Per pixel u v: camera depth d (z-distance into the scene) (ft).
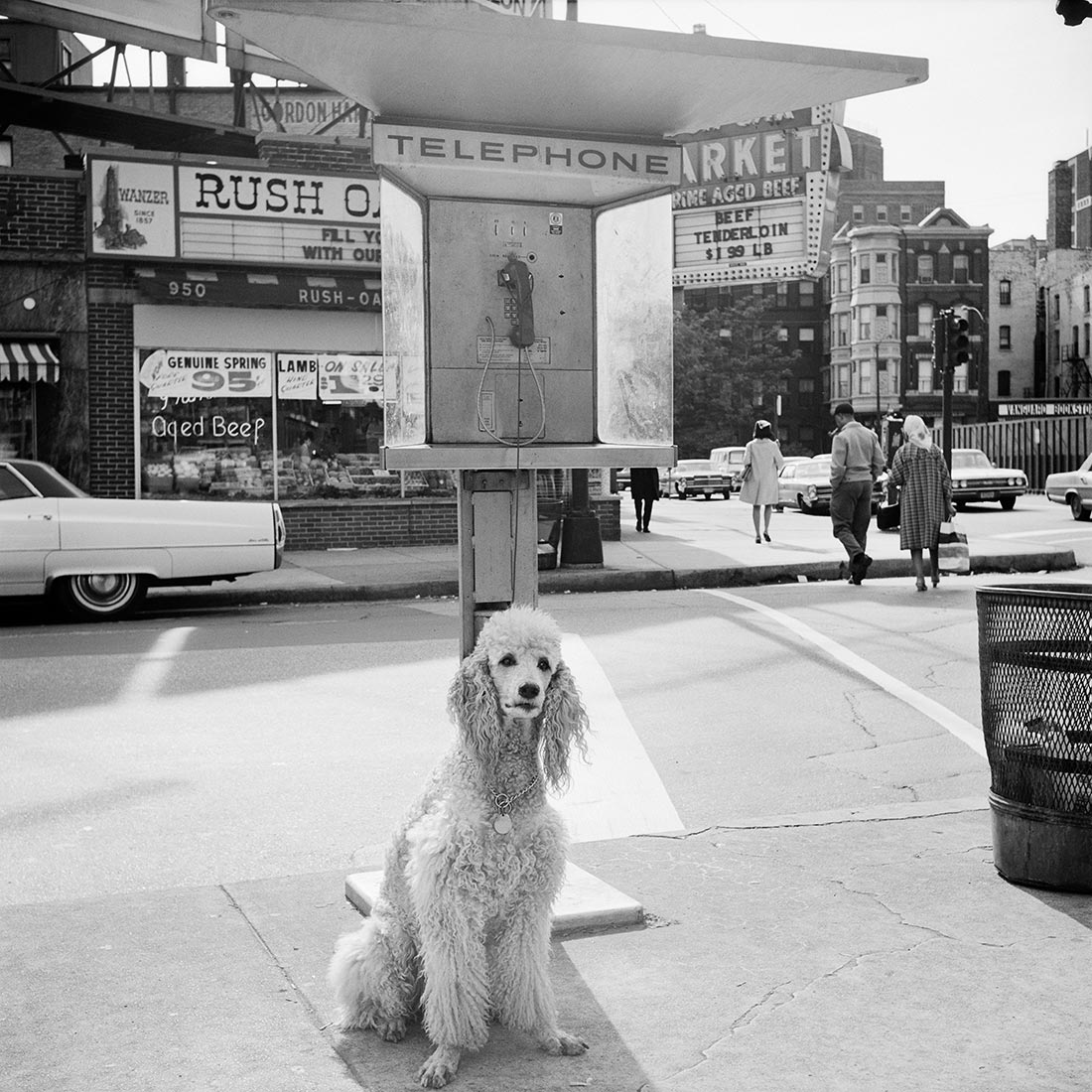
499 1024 12.81
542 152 17.29
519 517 16.61
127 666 34.35
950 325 75.46
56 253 61.41
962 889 16.44
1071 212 300.20
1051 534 77.41
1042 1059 11.87
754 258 81.00
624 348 18.47
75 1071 11.75
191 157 62.34
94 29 64.95
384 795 22.15
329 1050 12.23
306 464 65.92
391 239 18.07
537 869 12.11
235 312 64.08
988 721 17.03
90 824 20.53
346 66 15.33
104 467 62.75
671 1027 12.63
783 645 36.60
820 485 110.63
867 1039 12.30
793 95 16.75
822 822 19.66
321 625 42.68
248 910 15.96
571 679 12.19
